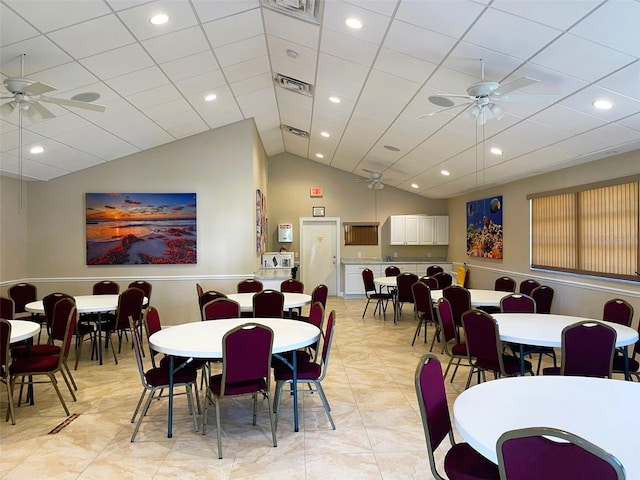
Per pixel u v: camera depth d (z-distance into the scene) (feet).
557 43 10.03
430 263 32.19
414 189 32.55
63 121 16.16
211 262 22.34
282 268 25.72
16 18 10.08
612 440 5.02
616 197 15.94
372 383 13.67
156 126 19.53
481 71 12.30
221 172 22.48
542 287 17.28
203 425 10.14
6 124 15.17
